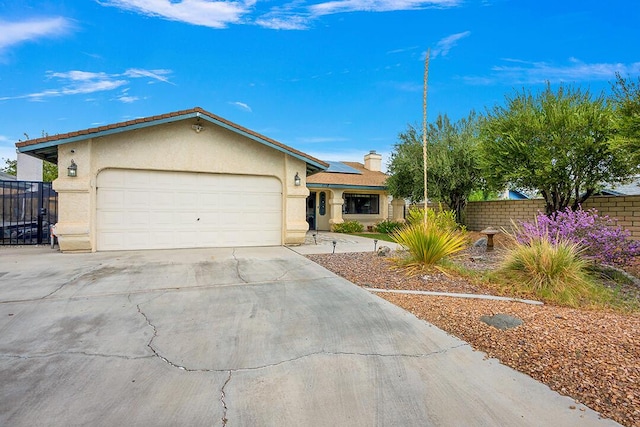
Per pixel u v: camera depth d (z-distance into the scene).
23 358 3.07
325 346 3.38
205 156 9.74
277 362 3.06
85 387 2.62
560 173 10.34
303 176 10.69
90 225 8.70
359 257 8.52
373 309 4.48
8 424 2.17
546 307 4.51
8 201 10.59
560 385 2.61
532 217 13.45
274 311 4.43
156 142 9.30
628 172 9.59
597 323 3.78
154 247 9.40
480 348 3.30
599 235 6.81
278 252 9.21
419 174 15.60
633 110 8.09
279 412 2.34
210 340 3.52
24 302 4.67
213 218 9.95
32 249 9.43
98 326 3.86
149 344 3.40
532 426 2.17
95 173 8.84
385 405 2.42
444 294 5.16
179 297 4.99
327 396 2.53
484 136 12.67
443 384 2.68
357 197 19.31
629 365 2.78
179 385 2.67
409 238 6.88
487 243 10.54
